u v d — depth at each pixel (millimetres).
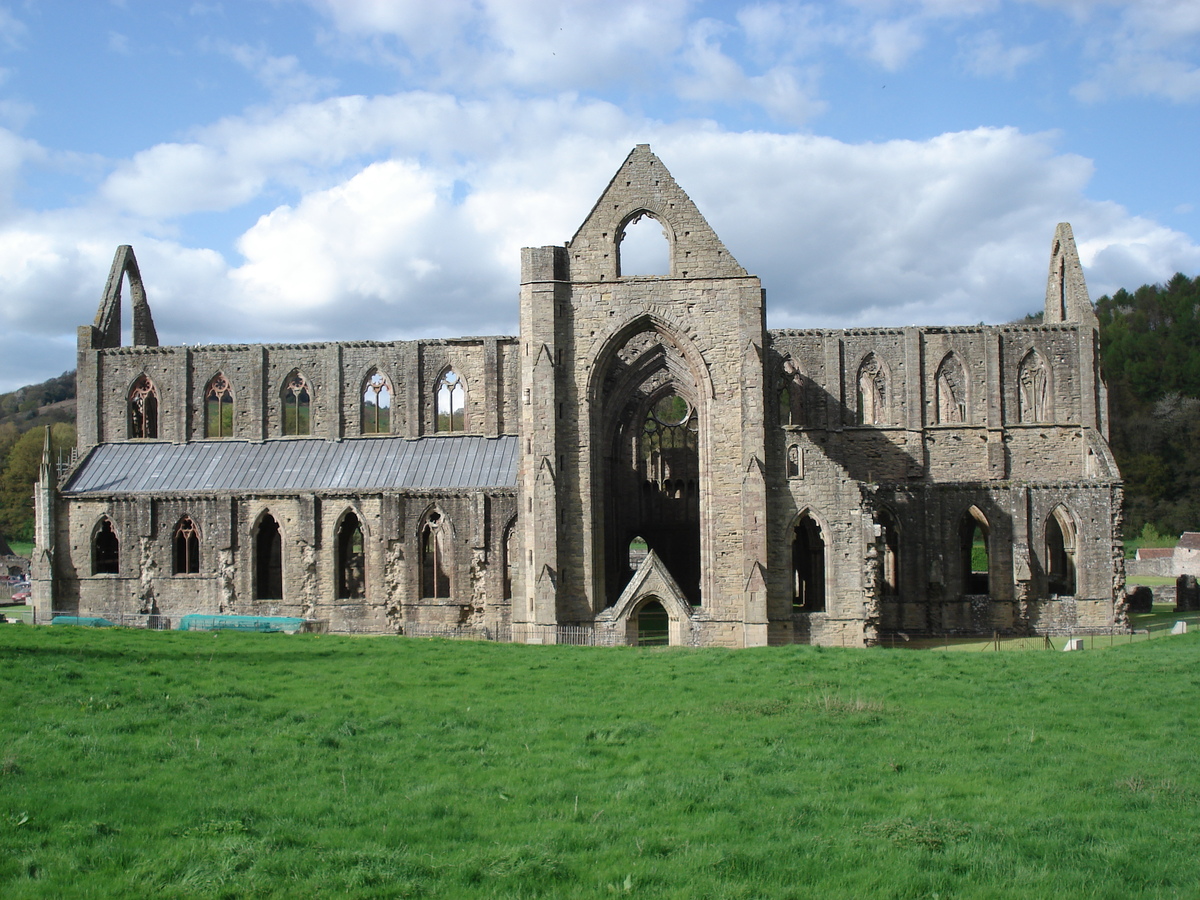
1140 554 134750
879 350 80375
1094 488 69500
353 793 24266
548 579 61062
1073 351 79375
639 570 61688
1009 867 19500
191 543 74625
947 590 70062
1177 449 157625
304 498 72375
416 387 78375
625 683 40750
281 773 25828
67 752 26953
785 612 61438
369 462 76312
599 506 62750
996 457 78625
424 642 56250
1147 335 176375
